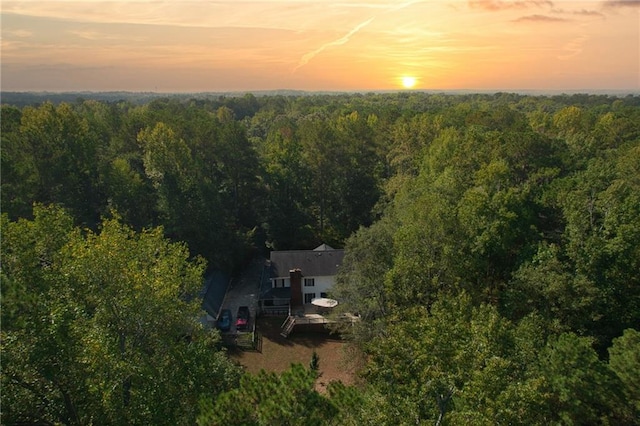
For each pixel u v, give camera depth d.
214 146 53.31
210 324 36.09
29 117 44.59
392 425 13.32
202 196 43.69
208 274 42.72
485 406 12.88
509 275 28.30
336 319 33.38
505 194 29.86
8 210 35.44
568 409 16.52
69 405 13.83
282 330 36.66
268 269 43.19
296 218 52.12
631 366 16.28
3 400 12.72
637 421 15.96
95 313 17.30
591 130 62.75
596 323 23.89
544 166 41.22
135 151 53.53
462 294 18.72
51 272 17.84
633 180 35.62
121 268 17.72
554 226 33.62
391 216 36.12
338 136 56.97
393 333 17.94
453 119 67.94
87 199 44.50
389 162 59.84
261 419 10.88
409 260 25.81
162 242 21.73
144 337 18.31
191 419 15.81
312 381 11.87
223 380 19.02
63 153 42.19
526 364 17.38
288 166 54.62
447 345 14.48
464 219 27.20
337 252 41.62
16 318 12.24
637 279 24.64
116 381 14.84
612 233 26.03
